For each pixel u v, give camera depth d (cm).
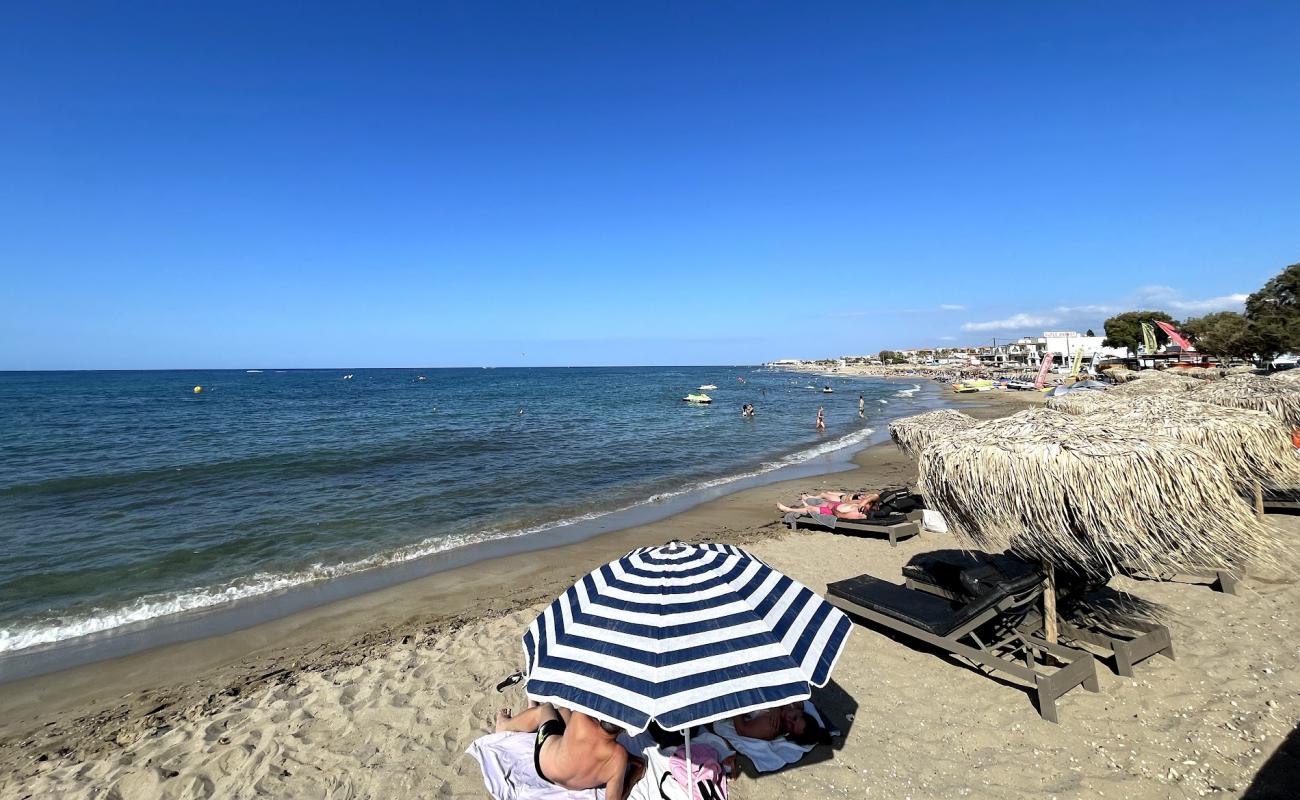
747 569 335
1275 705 403
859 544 898
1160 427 506
